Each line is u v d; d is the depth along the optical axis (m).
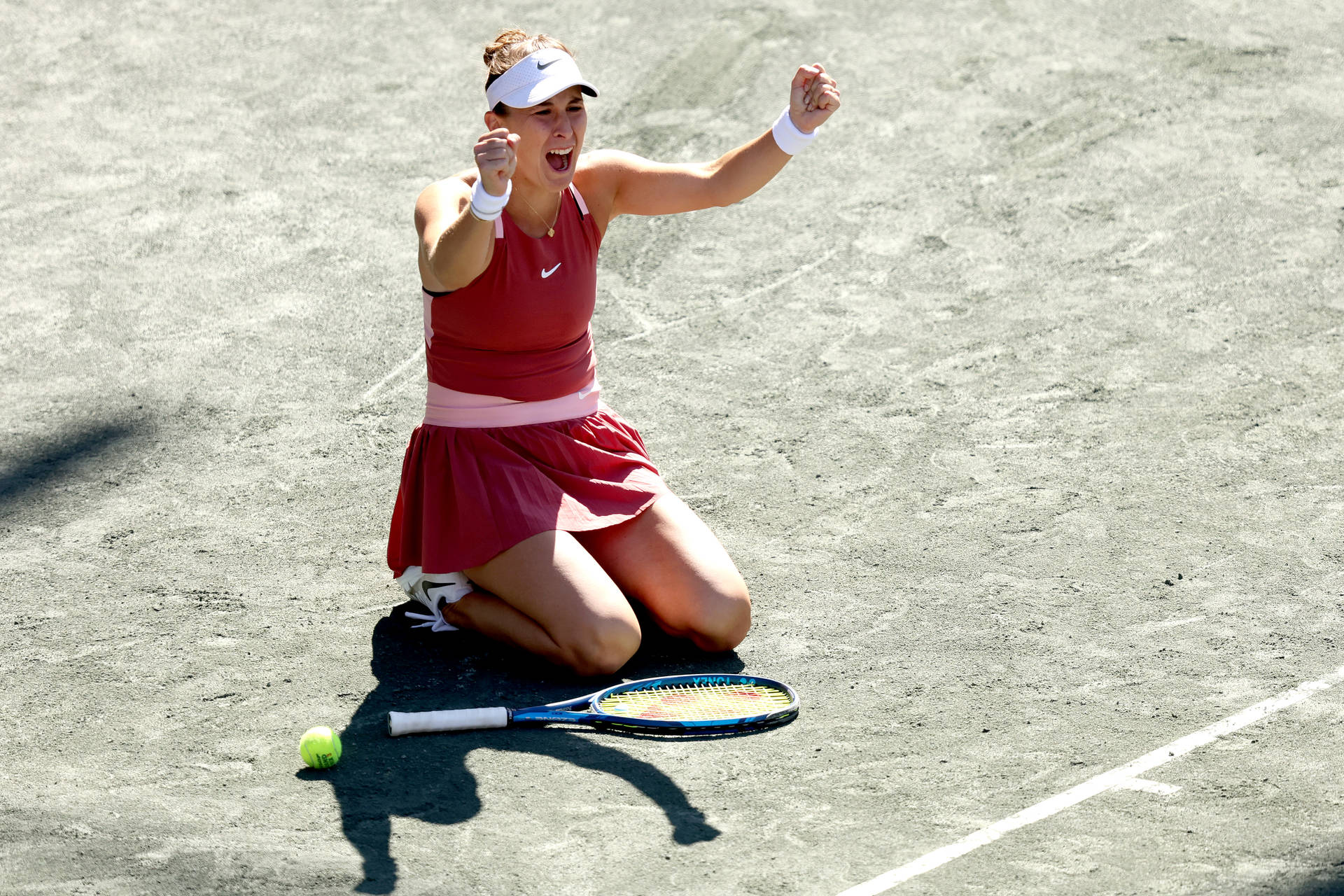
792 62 38.50
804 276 30.52
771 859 14.05
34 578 20.59
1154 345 27.27
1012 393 25.86
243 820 14.90
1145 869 13.67
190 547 21.50
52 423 25.53
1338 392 25.25
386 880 13.82
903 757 15.92
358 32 41.41
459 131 36.41
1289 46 38.91
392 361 27.64
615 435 19.36
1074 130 35.50
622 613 17.62
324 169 34.91
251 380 26.95
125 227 32.62
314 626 19.28
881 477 23.20
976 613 19.16
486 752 16.23
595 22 40.84
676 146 34.94
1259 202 32.22
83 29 41.94
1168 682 17.33
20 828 14.83
